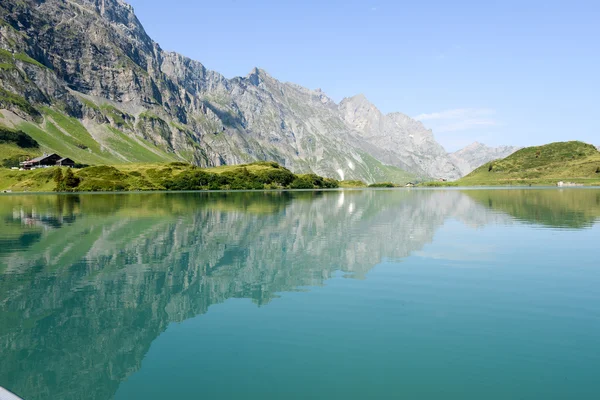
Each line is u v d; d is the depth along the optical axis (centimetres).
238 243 4397
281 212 8331
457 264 3331
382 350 1727
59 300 2448
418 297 2447
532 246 4188
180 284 2767
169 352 1733
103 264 3394
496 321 2055
